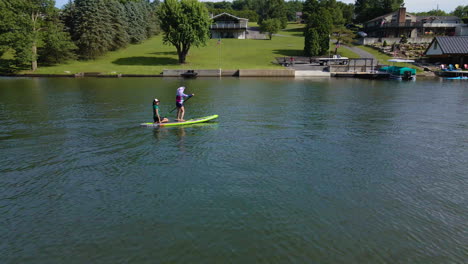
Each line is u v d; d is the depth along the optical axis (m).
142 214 8.62
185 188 10.12
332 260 6.88
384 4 107.06
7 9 51.59
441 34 86.75
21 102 25.75
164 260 6.87
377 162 12.44
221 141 14.97
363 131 16.98
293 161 12.44
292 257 6.96
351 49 76.69
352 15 121.69
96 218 8.44
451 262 6.87
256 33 105.38
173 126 17.81
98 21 64.12
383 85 41.09
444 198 9.59
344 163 12.29
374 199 9.49
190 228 7.99
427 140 15.43
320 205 9.11
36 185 10.36
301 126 17.95
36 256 7.01
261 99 27.83
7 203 9.23
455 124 18.69
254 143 14.68
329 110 22.80
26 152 13.41
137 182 10.55
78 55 64.81
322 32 70.38
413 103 26.17
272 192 9.86
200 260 6.87
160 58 67.25
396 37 86.81
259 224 8.16
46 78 49.75
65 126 17.69
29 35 53.28
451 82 45.75
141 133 16.30
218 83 42.19
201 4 59.50
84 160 12.52
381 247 7.32
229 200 9.36
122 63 62.47
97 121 18.91
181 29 58.00
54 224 8.18
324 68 57.88
